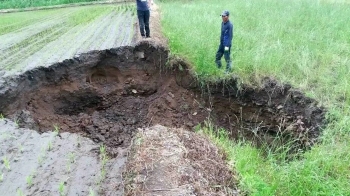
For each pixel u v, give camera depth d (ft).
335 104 24.38
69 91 31.24
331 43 33.14
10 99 26.37
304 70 28.45
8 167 18.54
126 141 27.09
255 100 28.45
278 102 27.32
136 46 33.78
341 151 19.49
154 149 17.43
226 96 29.78
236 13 48.11
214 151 18.72
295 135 24.99
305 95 25.73
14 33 47.16
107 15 62.49
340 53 31.86
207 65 30.63
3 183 17.35
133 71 33.83
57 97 30.58
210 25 39.93
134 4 83.05
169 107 30.68
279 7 50.55
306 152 20.42
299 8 48.47
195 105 30.50
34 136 22.04
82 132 28.73
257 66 29.19
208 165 17.17
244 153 20.84
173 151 17.31
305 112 25.12
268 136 27.14
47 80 30.14
